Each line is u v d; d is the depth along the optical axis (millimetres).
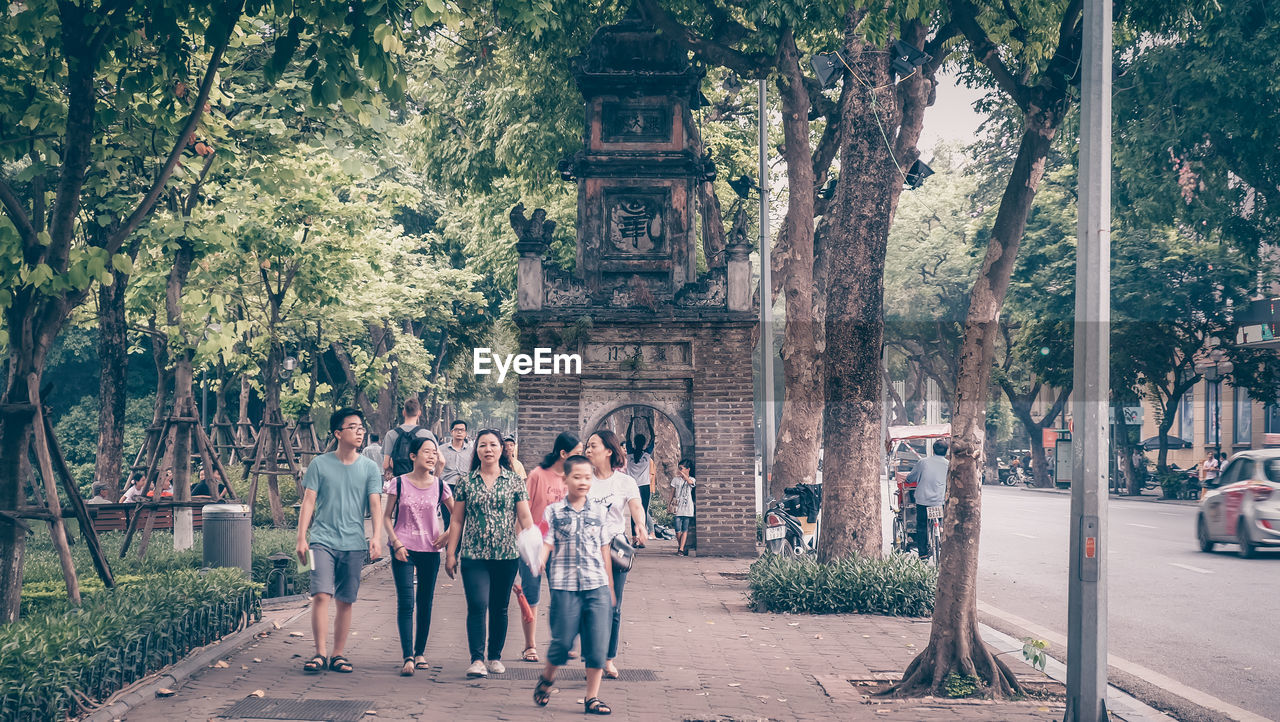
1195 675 10000
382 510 8852
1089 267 7684
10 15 9984
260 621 11117
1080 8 9172
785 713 7969
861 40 15711
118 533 18094
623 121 20531
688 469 20578
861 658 10375
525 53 22844
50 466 9703
